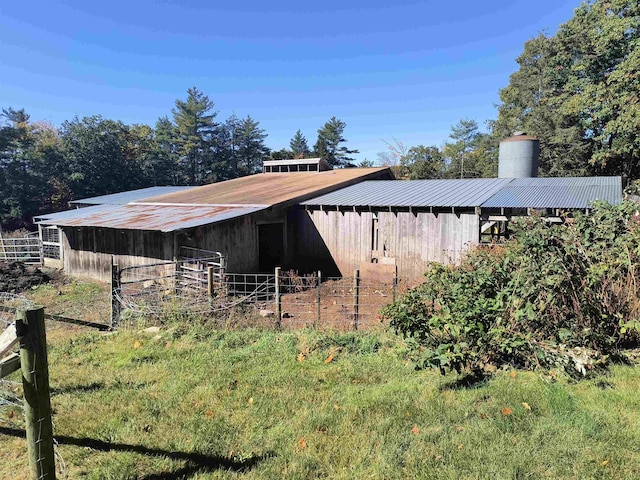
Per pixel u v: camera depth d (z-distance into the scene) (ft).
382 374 15.11
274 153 204.54
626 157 84.99
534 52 115.65
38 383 8.18
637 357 14.96
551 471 9.22
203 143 198.08
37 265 56.75
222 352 18.13
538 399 12.37
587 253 15.81
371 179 65.67
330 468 9.73
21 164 126.41
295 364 16.39
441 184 52.95
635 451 9.79
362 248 46.73
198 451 10.54
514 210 37.78
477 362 14.73
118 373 15.99
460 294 15.60
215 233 43.21
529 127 105.09
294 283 40.75
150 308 25.48
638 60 64.03
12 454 10.50
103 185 138.31
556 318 14.84
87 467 9.93
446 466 9.55
